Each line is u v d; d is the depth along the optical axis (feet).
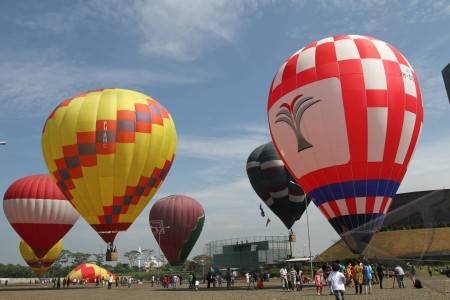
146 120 131.23
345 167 95.96
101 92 135.03
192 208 230.89
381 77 97.09
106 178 126.00
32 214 181.16
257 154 161.89
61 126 127.85
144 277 313.12
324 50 101.71
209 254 278.05
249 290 117.39
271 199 157.58
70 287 215.10
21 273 575.38
